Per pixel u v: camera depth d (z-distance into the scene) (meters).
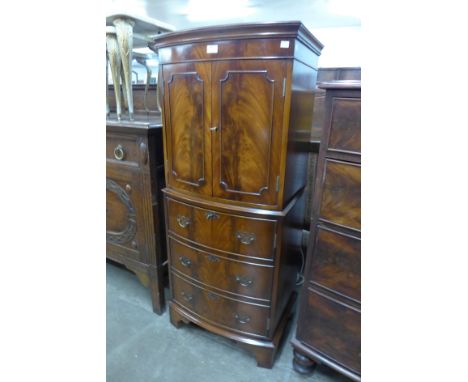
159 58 1.21
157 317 1.64
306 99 1.20
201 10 2.82
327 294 1.09
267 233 1.15
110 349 1.42
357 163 0.91
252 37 0.96
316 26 3.17
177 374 1.29
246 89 1.03
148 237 1.54
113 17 1.44
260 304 1.25
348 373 1.11
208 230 1.25
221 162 1.15
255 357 1.37
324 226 1.03
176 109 1.20
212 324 1.40
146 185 1.45
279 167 1.06
